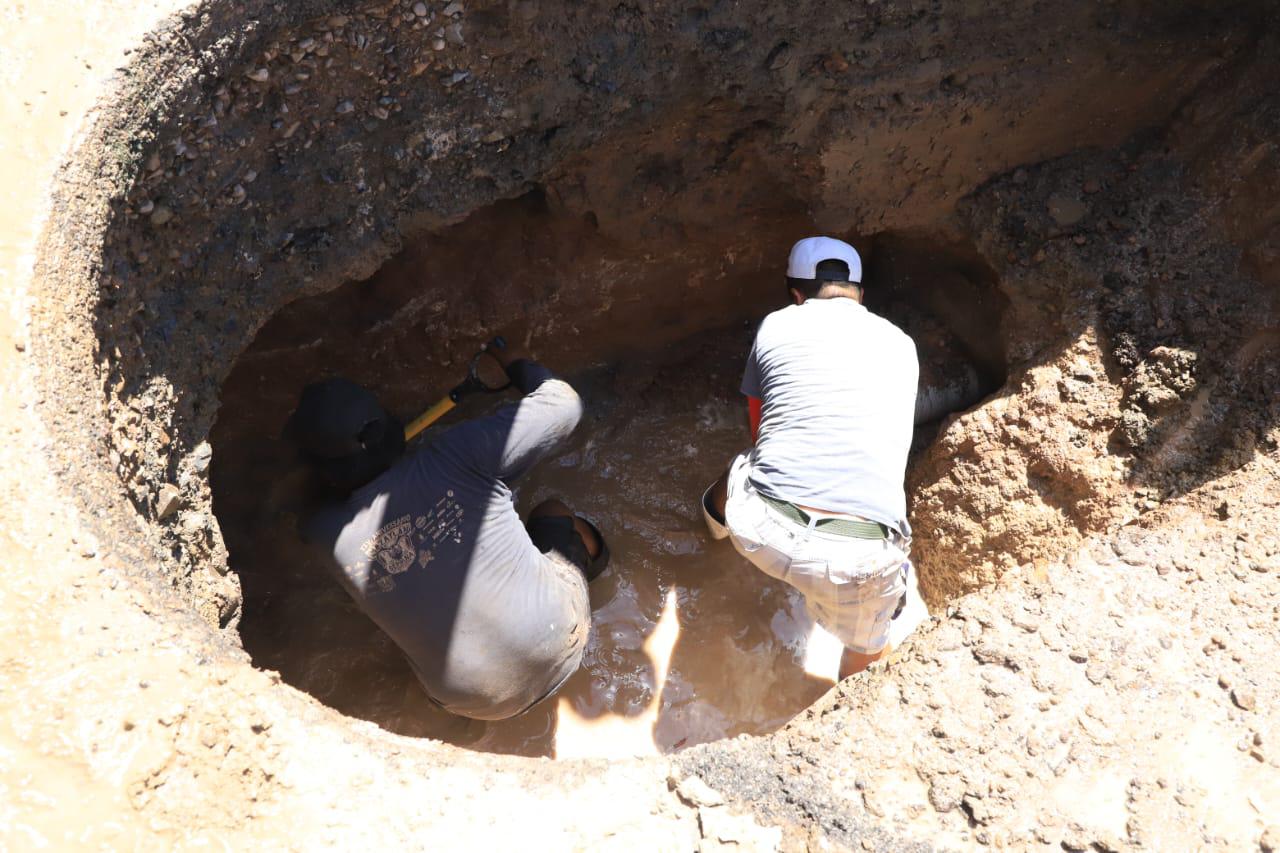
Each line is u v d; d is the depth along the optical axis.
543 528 2.68
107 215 1.89
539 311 2.99
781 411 2.33
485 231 2.75
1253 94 2.54
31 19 1.90
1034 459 2.63
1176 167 2.67
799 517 2.22
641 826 1.62
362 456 2.27
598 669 2.80
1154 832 1.66
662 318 3.23
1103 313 2.65
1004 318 2.85
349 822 1.55
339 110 2.22
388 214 2.46
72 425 1.72
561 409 2.45
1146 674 1.84
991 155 2.78
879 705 1.84
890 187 2.81
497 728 2.70
